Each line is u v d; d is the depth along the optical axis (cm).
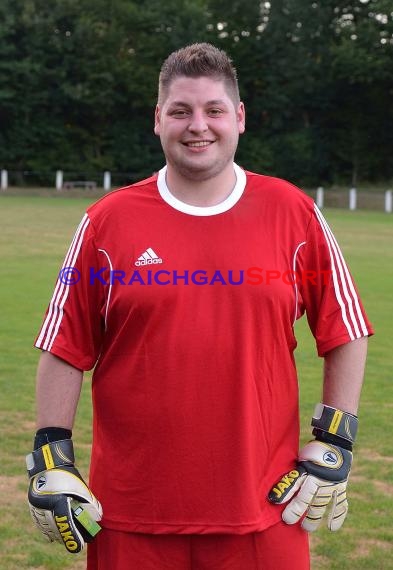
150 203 276
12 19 4416
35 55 4516
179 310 265
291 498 272
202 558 270
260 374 272
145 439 268
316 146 4825
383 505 504
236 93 282
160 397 266
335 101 4775
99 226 278
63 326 280
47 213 2764
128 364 271
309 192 4525
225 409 266
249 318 267
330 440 279
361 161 4894
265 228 274
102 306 280
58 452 274
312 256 283
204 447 266
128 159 4784
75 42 4500
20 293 1250
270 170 4859
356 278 1469
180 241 270
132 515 270
